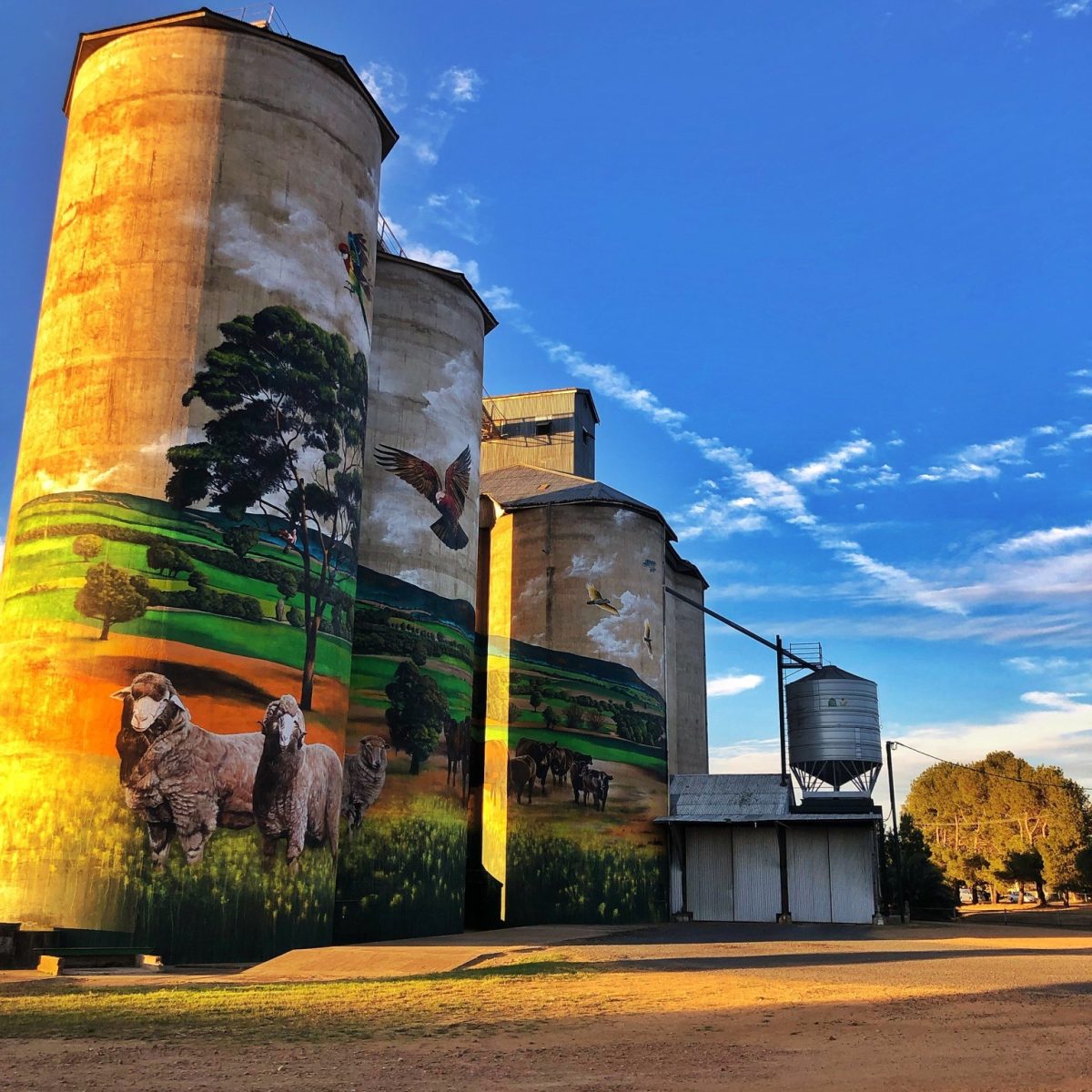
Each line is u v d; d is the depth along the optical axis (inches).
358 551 1284.4
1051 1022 544.4
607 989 684.1
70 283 1079.0
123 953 903.1
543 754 1865.2
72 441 1029.2
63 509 1013.8
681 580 2576.3
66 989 714.8
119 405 1026.1
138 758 949.2
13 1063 447.2
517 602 1955.0
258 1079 411.5
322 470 1105.4
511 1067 434.0
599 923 1790.1
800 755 1985.7
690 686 2506.2
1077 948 1141.1
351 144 1196.5
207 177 1083.9
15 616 1012.5
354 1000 633.6
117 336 1043.3
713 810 1905.8
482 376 1620.3
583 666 1899.6
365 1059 451.2
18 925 901.2
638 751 1888.5
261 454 1056.2
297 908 1015.0
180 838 950.4
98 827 934.4
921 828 3841.0
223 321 1057.5
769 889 1827.0
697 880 1865.2
